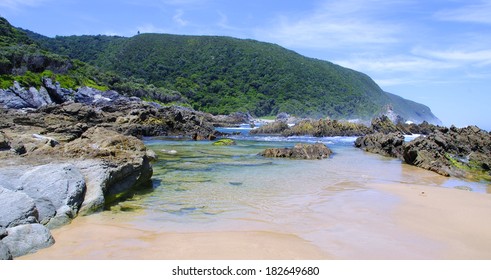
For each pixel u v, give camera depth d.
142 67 150.38
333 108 149.75
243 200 13.55
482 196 14.66
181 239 9.41
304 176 18.70
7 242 8.28
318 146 28.34
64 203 10.95
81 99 70.50
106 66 150.88
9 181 10.81
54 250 8.64
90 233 9.80
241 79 152.25
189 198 13.82
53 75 72.56
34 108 62.75
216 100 135.12
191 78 147.00
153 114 51.16
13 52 70.38
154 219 11.18
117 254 8.45
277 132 55.84
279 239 9.45
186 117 56.69
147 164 16.08
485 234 10.06
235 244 9.05
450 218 11.48
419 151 23.73
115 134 18.61
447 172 20.42
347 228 10.38
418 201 13.61
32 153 14.38
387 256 8.48
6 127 29.12
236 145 36.44
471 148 27.70
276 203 13.16
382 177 19.19
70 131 26.69
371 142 33.88
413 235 9.88
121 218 11.24
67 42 172.75
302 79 157.62
